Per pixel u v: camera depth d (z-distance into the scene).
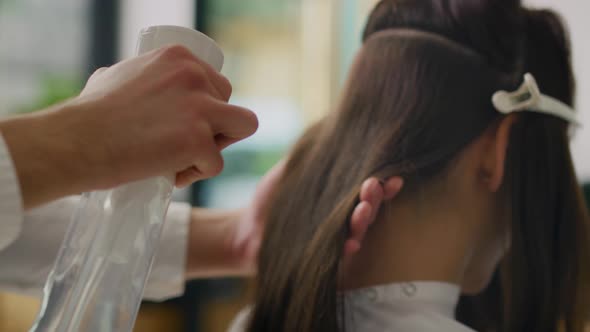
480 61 0.56
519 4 0.59
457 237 0.56
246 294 0.75
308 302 0.50
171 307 1.59
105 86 0.35
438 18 0.57
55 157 0.33
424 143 0.55
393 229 0.55
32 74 1.77
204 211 0.78
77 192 0.34
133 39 1.81
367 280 0.55
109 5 1.80
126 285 0.36
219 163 0.37
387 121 0.55
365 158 0.54
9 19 1.75
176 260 0.75
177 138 0.34
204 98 0.36
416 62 0.56
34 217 0.70
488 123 0.56
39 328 0.36
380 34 0.59
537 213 0.58
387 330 0.53
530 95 0.54
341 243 0.51
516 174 0.57
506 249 0.59
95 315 0.35
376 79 0.57
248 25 1.71
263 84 1.70
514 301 0.59
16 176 0.32
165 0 1.78
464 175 0.56
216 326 1.63
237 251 0.76
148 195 0.37
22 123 0.33
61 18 1.78
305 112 1.66
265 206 0.74
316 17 1.61
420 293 0.54
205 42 0.38
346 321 0.54
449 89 0.55
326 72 1.60
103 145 0.33
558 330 0.60
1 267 0.70
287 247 0.55
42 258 0.70
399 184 0.53
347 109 0.58
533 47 0.57
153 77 0.35
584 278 0.61
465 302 0.64
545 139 0.58
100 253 0.36
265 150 1.71
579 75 0.99
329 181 0.55
